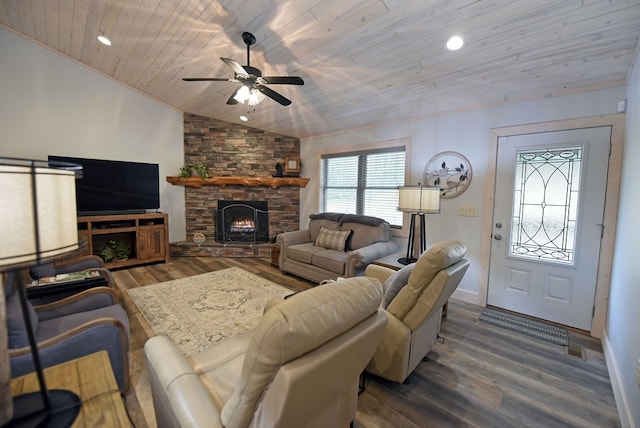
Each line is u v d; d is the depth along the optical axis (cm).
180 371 114
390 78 301
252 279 408
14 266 74
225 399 120
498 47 229
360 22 227
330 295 101
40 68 407
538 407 181
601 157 259
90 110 448
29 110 402
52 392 101
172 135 533
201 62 342
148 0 252
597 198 263
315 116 446
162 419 125
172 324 275
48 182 80
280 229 575
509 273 317
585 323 274
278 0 218
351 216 430
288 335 82
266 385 88
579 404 184
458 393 192
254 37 265
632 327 172
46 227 80
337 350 95
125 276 415
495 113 318
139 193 470
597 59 224
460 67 263
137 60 377
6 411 84
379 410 176
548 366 222
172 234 542
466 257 345
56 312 196
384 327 120
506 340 259
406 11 208
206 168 540
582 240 272
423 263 178
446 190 358
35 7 317
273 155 571
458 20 208
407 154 397
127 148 485
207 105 490
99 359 122
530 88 278
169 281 395
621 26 190
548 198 290
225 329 267
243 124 555
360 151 464
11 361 135
